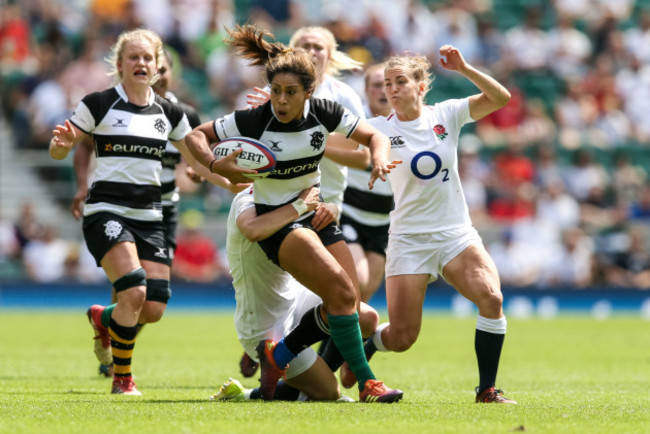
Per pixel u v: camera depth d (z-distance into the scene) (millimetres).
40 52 73812
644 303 70000
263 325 21312
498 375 30656
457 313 69562
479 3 84188
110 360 26391
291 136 19328
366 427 15242
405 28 80375
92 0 77188
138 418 16219
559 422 16391
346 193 28047
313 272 19047
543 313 68312
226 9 79000
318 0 81562
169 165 28438
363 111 26906
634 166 79000
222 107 72938
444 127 22172
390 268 22391
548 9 86938
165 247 24562
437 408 18234
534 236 68812
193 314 63156
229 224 20797
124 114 23344
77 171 28156
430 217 21891
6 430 14789
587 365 34656
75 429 14898
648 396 23344
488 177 71875
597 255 70688
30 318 56719
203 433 14445
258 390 20531
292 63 18750
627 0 89250
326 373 20609
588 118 79875
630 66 84625
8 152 68750
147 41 23703
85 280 64312
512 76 80625
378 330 22750
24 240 63844
